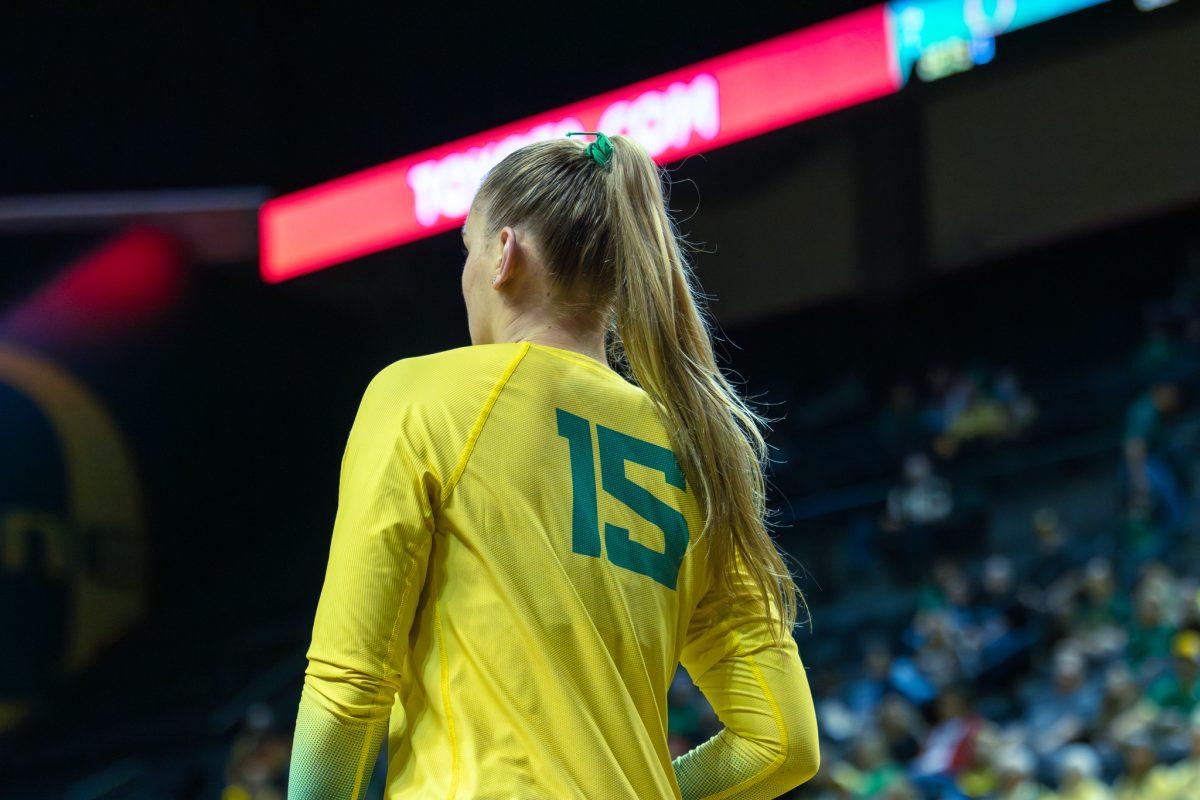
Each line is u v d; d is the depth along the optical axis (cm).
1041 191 2605
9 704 2573
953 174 2692
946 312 3045
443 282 2536
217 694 2612
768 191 2850
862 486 2569
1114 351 2866
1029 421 2458
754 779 286
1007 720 1730
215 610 2817
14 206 2359
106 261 2669
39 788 2477
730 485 286
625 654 260
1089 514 2270
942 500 2259
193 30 2511
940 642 1845
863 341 3066
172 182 2445
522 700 248
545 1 2411
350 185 2384
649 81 2114
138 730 2548
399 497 253
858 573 2358
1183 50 2395
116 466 2761
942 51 1936
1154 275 2864
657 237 289
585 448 271
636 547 270
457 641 252
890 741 1656
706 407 287
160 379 2820
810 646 2209
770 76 2027
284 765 1948
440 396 263
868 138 2664
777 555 292
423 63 2494
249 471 2928
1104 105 2508
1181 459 2091
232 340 2886
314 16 2572
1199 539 1948
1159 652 1622
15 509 2620
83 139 2409
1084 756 1406
